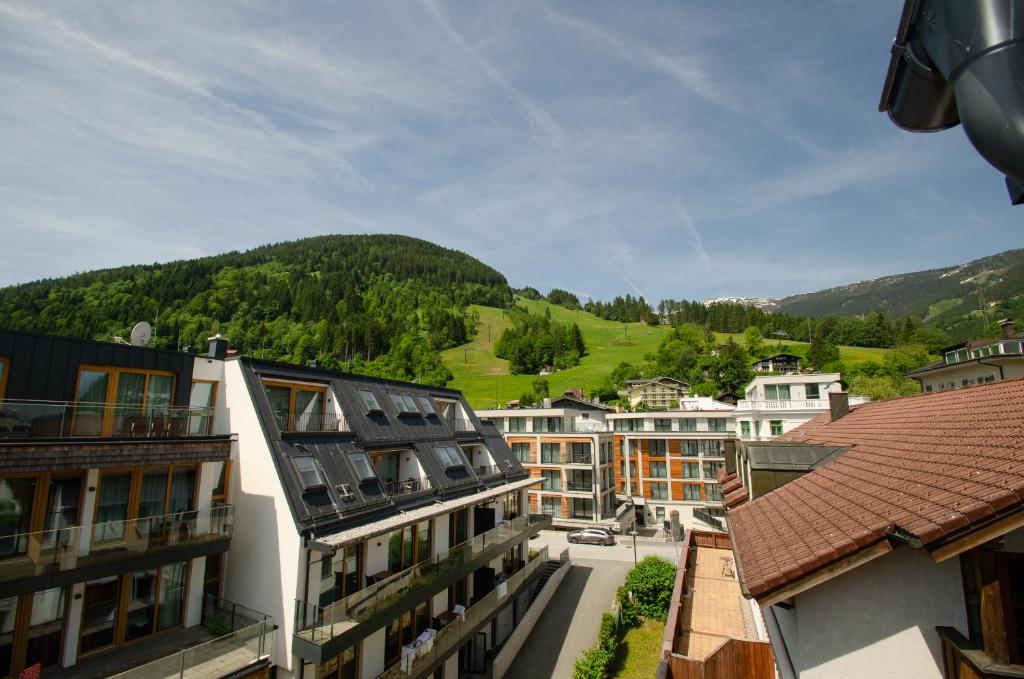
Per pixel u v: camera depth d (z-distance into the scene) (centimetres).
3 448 1165
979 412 872
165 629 1516
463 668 2508
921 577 598
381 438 2169
